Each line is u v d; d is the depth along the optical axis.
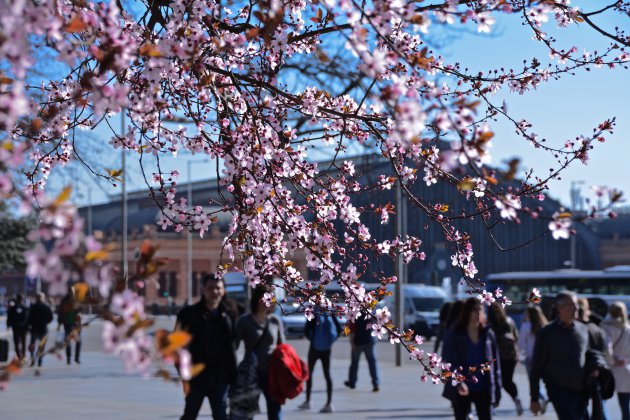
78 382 25.08
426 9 4.97
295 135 7.48
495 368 11.55
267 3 5.70
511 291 56.22
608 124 6.22
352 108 7.45
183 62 6.67
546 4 5.38
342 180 7.46
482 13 4.94
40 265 3.03
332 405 19.70
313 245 7.05
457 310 12.00
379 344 50.81
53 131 7.27
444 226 6.84
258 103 7.36
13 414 17.45
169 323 86.44
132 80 6.72
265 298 7.29
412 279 114.12
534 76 7.13
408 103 3.82
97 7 4.79
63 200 3.10
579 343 11.01
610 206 3.88
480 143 3.86
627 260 136.00
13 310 33.41
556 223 3.95
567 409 10.97
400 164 7.24
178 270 129.75
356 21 4.18
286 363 12.55
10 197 3.25
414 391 23.19
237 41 6.89
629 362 15.23
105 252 3.12
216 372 10.63
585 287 53.22
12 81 3.59
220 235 131.00
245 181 7.26
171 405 19.33
